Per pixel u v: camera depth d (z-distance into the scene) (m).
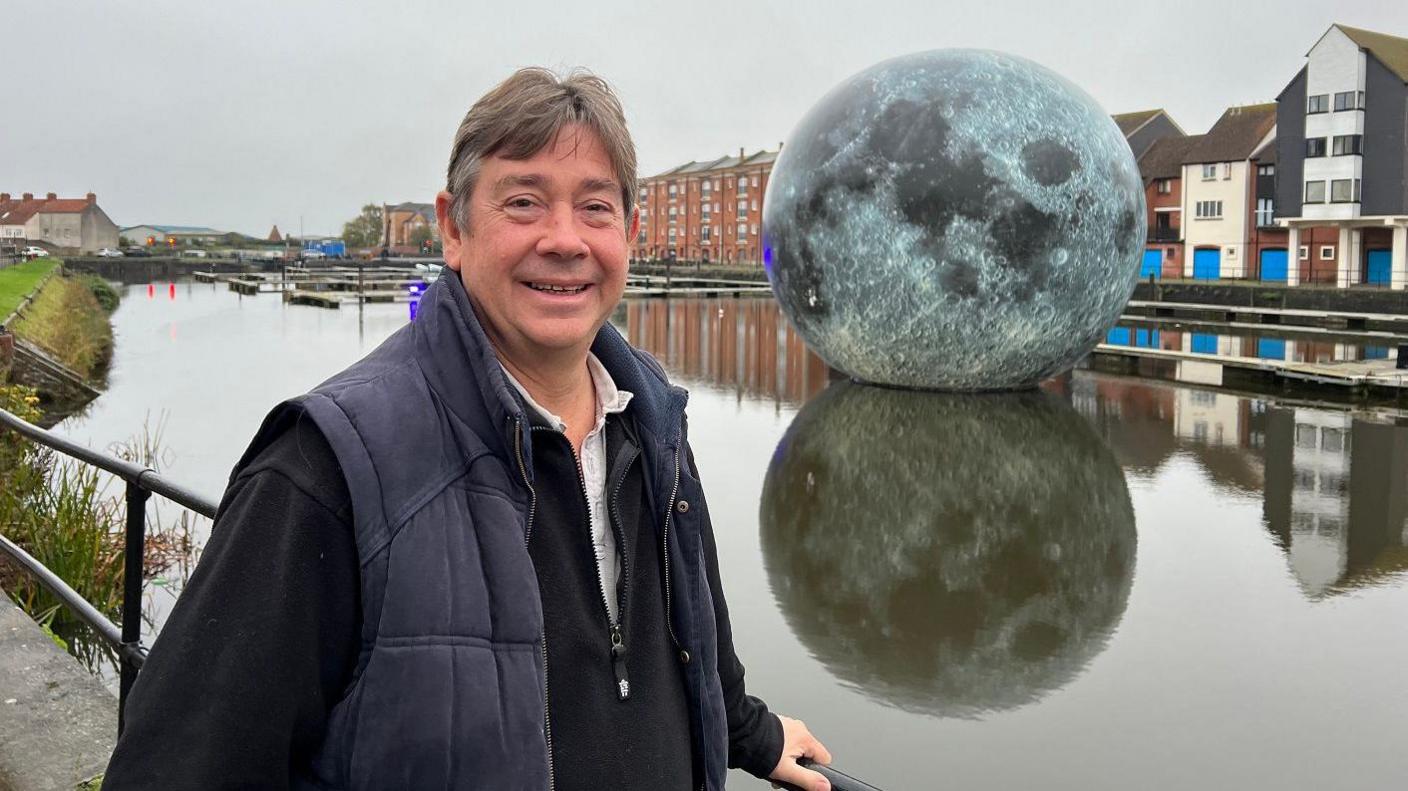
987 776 3.84
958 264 10.87
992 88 11.03
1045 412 11.20
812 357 17.23
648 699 1.62
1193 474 8.73
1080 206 10.90
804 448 9.45
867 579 6.03
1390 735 4.15
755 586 5.92
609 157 1.62
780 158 12.49
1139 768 3.90
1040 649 5.04
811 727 4.23
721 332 22.08
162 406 13.10
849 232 11.27
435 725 1.33
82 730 3.61
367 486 1.37
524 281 1.59
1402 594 5.79
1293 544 6.75
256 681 1.31
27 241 81.31
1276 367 14.69
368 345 19.94
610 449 1.68
